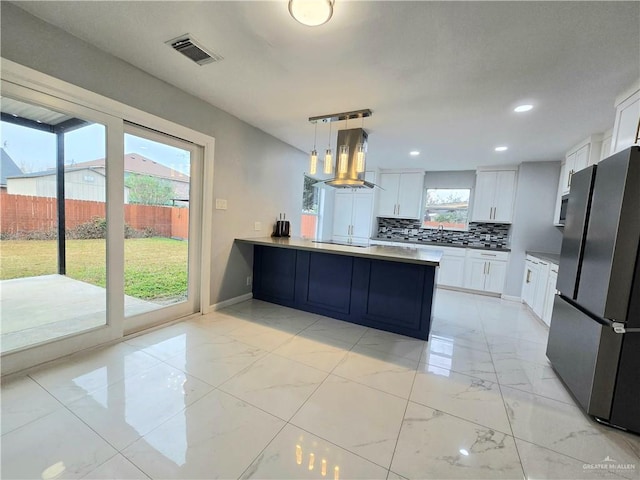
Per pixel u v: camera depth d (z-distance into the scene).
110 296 2.33
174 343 2.45
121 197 2.31
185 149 2.84
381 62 1.99
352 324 3.13
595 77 2.01
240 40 1.83
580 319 1.90
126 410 1.60
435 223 5.81
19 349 1.88
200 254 3.10
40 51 1.76
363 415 1.66
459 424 1.62
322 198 5.77
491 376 2.17
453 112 2.76
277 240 3.60
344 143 3.41
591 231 1.86
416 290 2.83
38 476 1.18
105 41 1.94
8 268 1.87
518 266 4.55
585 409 1.74
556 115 2.68
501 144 3.68
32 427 1.44
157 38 1.87
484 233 5.39
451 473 1.30
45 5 1.62
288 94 2.59
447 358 2.44
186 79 2.42
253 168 3.67
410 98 2.53
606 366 1.65
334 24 1.61
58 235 2.05
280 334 2.76
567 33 1.58
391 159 4.94
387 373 2.15
